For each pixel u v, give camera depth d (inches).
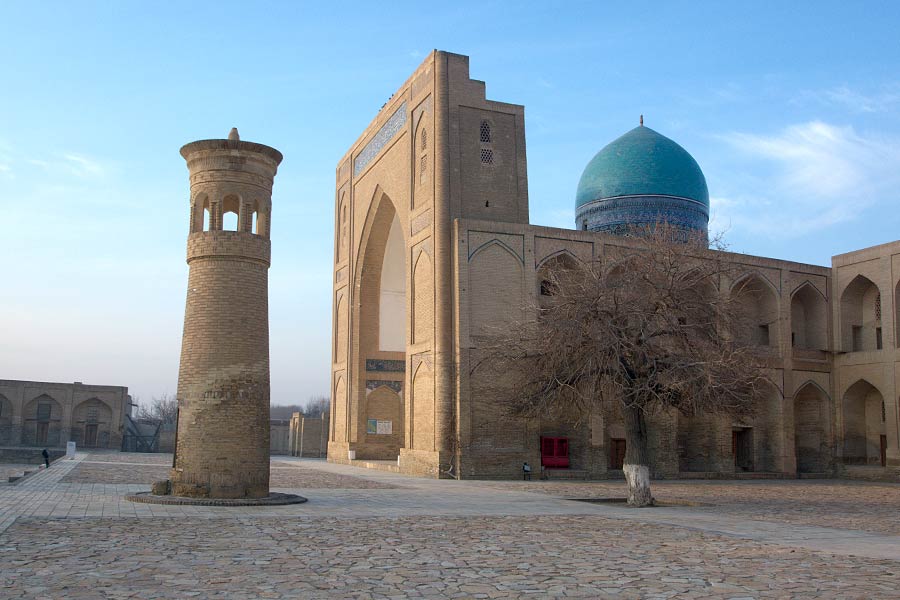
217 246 470.9
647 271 549.6
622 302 535.2
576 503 526.9
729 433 866.1
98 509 403.5
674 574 253.3
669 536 351.9
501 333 711.7
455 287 762.2
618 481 763.4
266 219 493.7
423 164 839.1
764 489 708.7
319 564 261.9
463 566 263.6
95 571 239.3
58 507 410.9
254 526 355.6
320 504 474.0
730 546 321.4
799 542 340.2
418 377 815.7
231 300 468.8
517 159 830.5
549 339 535.2
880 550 317.7
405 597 213.5
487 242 775.1
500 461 751.7
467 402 746.2
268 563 261.1
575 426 774.5
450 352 762.2
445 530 361.1
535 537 341.7
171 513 393.4
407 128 877.2
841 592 226.5
